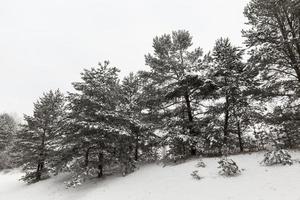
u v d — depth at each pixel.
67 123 19.59
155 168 18.42
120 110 21.05
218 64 19.22
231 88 18.59
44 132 28.36
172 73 21.00
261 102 17.14
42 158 27.23
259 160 14.36
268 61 15.34
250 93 17.66
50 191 21.19
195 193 11.65
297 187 9.55
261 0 15.75
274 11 15.57
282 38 15.03
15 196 23.61
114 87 21.75
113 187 16.55
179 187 12.91
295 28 15.65
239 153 17.38
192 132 19.34
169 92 19.39
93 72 21.88
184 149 19.92
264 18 16.36
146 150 23.48
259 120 16.89
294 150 15.12
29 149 27.92
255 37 16.14
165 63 20.36
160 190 13.35
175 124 19.52
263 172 12.14
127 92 25.66
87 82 21.64
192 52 20.75
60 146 20.52
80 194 17.61
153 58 20.70
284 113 15.25
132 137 21.36
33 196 21.58
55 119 28.41
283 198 9.05
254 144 19.78
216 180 12.54
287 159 12.42
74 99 20.02
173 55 21.25
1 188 29.95
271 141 15.93
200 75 17.98
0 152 47.56
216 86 18.81
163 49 21.05
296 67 15.23
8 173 43.03
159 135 22.48
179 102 21.02
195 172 14.09
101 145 20.28
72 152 20.25
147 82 21.56
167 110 21.33
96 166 20.39
